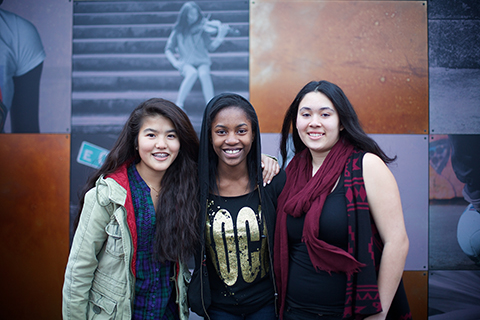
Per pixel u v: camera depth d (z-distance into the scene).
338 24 2.18
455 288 2.16
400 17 2.17
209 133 1.37
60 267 2.18
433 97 2.19
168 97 2.20
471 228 2.16
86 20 2.19
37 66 2.20
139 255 1.25
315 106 1.25
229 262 1.36
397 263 1.13
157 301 1.28
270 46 2.18
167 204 1.29
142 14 2.18
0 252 2.19
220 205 1.40
